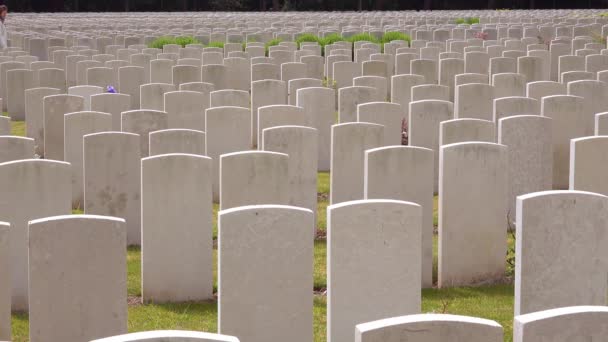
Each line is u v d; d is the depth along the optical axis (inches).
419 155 347.9
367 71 799.1
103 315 273.7
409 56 851.4
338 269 273.3
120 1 2847.0
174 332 191.0
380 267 275.6
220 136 487.5
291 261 272.4
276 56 935.0
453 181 348.8
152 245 338.0
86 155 399.5
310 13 2361.0
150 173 333.7
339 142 415.8
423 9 2817.4
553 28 1192.2
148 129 492.1
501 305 335.3
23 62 868.6
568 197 281.3
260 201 355.9
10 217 330.0
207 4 2903.5
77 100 547.5
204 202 338.3
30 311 269.6
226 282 271.0
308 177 416.5
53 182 332.5
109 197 404.2
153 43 1148.5
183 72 767.1
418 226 276.1
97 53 1000.9
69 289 270.7
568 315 200.1
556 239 282.4
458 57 876.0
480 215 352.8
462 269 355.3
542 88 599.2
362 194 420.8
